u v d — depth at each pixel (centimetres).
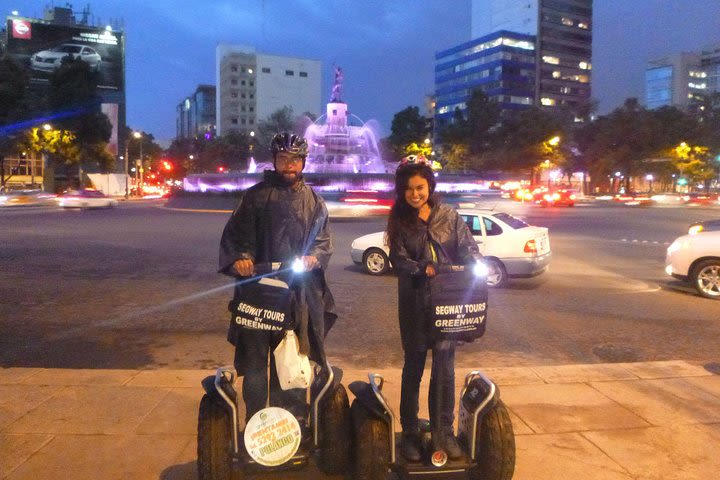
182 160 10606
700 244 1013
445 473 308
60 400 477
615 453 388
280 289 305
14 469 362
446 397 318
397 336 732
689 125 6994
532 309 910
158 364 625
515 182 8125
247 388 317
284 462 304
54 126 5434
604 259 1515
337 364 621
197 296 981
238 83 13688
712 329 790
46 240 1867
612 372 561
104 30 8925
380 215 2756
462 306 301
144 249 1638
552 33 13162
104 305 910
